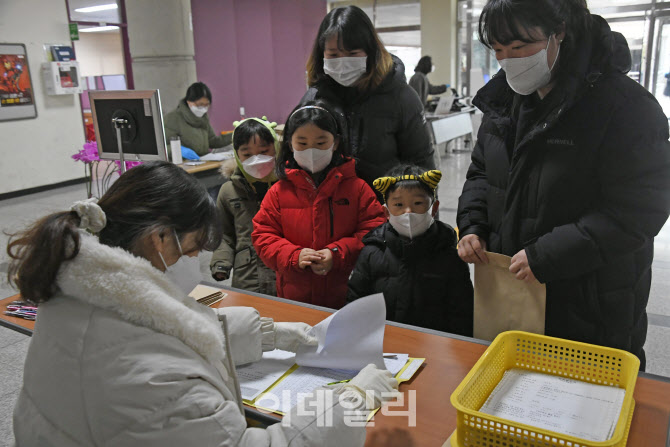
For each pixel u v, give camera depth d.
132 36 5.80
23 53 6.24
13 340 2.67
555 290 1.25
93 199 0.80
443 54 11.43
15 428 0.78
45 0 6.42
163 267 0.81
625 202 1.11
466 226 1.43
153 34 5.71
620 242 1.12
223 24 8.05
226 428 0.71
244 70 8.74
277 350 1.25
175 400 0.69
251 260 2.21
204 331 0.76
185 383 0.70
